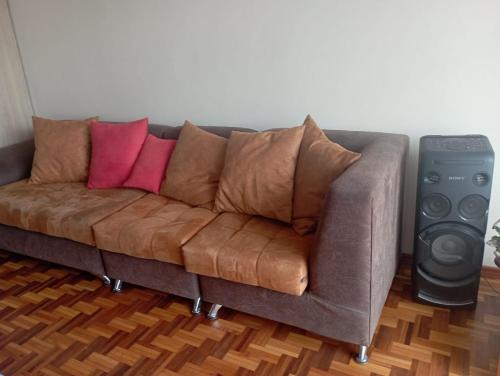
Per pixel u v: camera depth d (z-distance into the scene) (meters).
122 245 2.05
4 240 2.58
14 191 2.67
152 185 2.47
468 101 2.01
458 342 1.77
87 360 1.81
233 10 2.40
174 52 2.69
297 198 1.93
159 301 2.18
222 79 2.60
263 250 1.75
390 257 1.90
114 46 2.89
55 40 3.12
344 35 2.17
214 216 2.16
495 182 2.06
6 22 3.21
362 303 1.60
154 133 2.70
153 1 2.62
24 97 3.43
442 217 1.82
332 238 1.55
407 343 1.78
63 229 2.24
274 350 1.80
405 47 2.05
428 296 1.98
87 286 2.36
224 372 1.70
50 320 2.09
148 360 1.79
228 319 2.01
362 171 1.60
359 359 1.70
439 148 1.79
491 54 1.90
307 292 1.71
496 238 1.62
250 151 2.07
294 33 2.28
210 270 1.82
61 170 2.79
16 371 1.78
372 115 2.24
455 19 1.92
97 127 2.69
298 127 2.03
